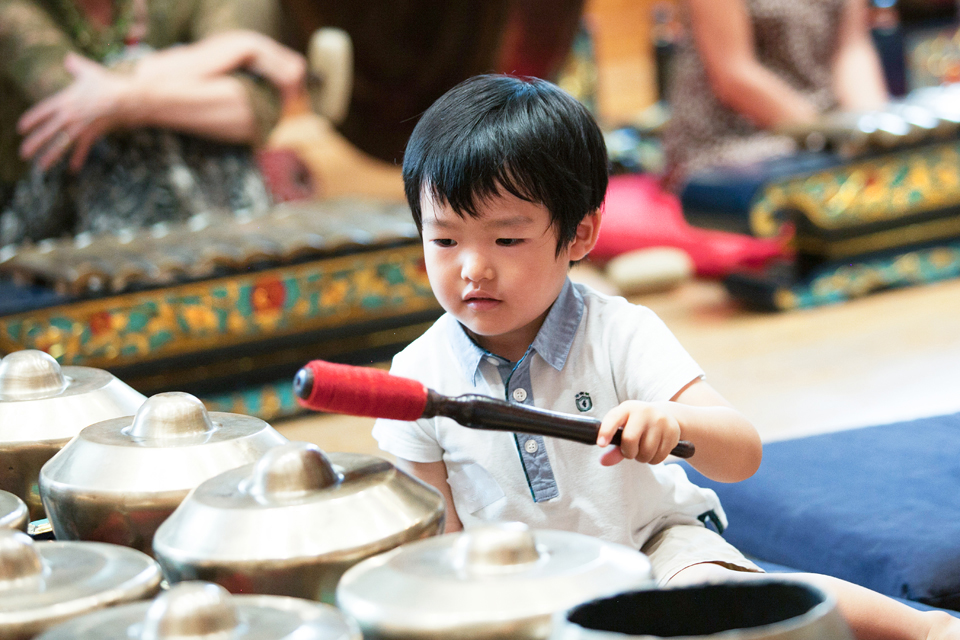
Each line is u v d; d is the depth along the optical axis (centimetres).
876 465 227
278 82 504
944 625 156
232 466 117
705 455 155
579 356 173
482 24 776
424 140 161
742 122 637
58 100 445
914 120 578
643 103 1134
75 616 88
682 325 552
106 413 139
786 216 567
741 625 88
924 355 459
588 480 170
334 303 422
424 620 82
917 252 592
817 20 627
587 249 175
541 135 156
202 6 510
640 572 89
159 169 468
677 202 664
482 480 174
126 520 114
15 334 368
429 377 177
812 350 484
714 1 616
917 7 937
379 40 762
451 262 158
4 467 135
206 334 399
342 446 373
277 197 711
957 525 195
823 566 200
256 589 96
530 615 82
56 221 466
